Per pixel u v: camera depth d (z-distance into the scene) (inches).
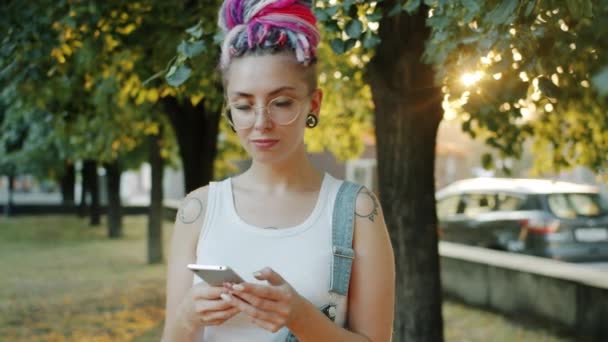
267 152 58.6
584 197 414.3
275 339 58.8
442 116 167.2
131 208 1070.4
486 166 201.2
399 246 171.2
